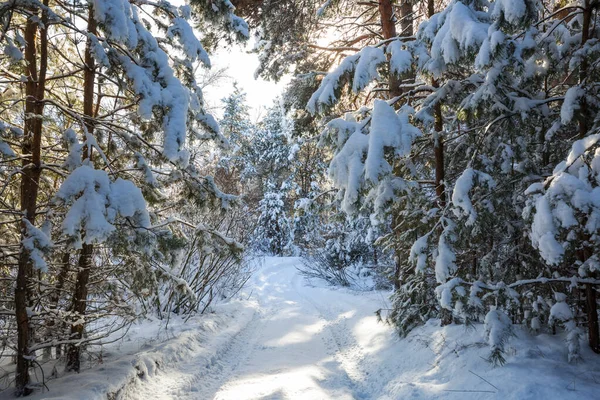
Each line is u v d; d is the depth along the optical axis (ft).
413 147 19.60
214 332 24.11
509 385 11.94
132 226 13.05
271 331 26.96
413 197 18.13
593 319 13.43
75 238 11.36
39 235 11.70
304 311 34.35
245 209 43.14
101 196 12.05
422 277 19.16
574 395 10.83
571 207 10.76
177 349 18.80
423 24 16.74
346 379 17.35
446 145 20.31
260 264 67.10
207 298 33.65
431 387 13.83
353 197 15.47
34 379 13.88
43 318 13.29
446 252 15.79
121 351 17.74
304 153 93.97
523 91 15.97
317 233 59.21
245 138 107.96
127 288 17.34
